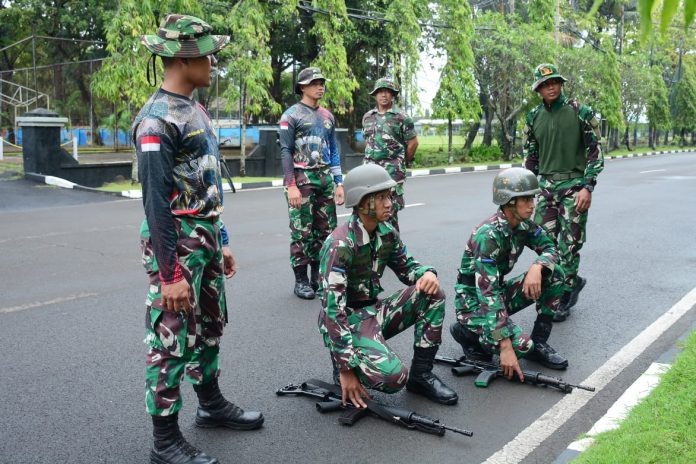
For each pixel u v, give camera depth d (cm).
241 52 1609
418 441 322
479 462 301
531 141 545
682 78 4591
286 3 1722
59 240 837
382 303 368
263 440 324
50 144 1412
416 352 372
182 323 287
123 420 346
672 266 714
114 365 423
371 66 2580
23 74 2375
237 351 452
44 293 591
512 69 2506
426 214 1100
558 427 336
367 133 668
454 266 707
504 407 362
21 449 313
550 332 451
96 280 639
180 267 280
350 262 340
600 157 511
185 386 395
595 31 3444
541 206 532
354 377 343
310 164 584
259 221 1002
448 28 2195
